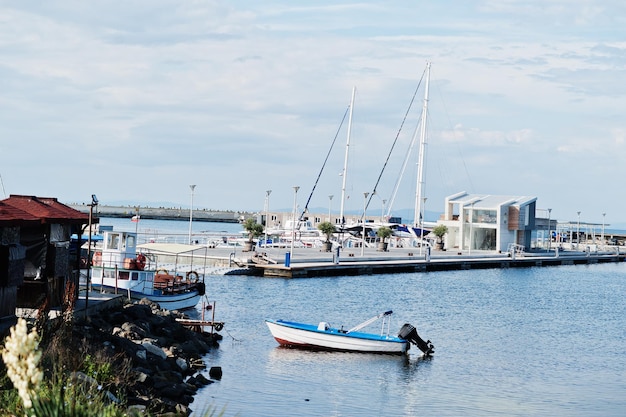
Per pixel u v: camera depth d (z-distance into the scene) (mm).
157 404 29281
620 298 96062
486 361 49938
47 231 40844
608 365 50719
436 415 36312
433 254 141875
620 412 38312
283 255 114500
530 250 168500
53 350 27922
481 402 39219
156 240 130500
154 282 65438
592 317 76750
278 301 74250
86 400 20141
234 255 104062
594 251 189375
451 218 167500
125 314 46250
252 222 119688
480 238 160875
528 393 41594
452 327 64688
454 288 98375
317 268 101438
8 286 35750
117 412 16344
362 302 77812
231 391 37344
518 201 164000
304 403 36719
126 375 31094
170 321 48094
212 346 49156
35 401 13805
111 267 59031
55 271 41531
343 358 47938
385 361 47906
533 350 55156
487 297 90062
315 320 64000
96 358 30422
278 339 50719
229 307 68250
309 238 149625
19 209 40062
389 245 161625
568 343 59344
